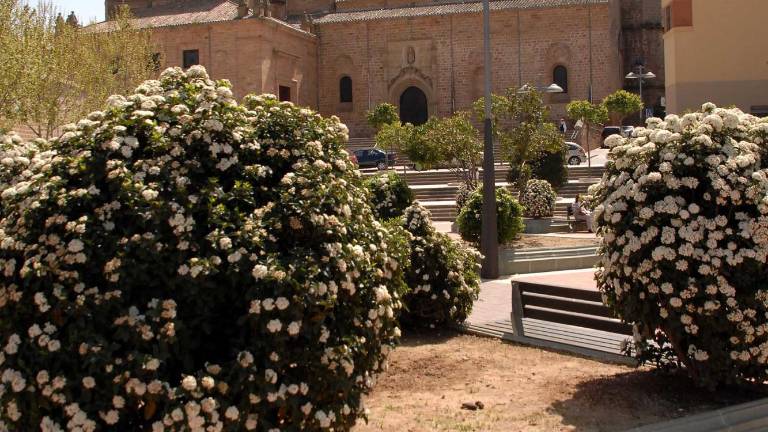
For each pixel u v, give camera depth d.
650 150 7.31
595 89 55.41
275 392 5.03
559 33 55.97
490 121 17.16
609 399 7.47
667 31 29.12
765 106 27.19
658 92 67.81
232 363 5.01
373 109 59.09
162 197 5.20
